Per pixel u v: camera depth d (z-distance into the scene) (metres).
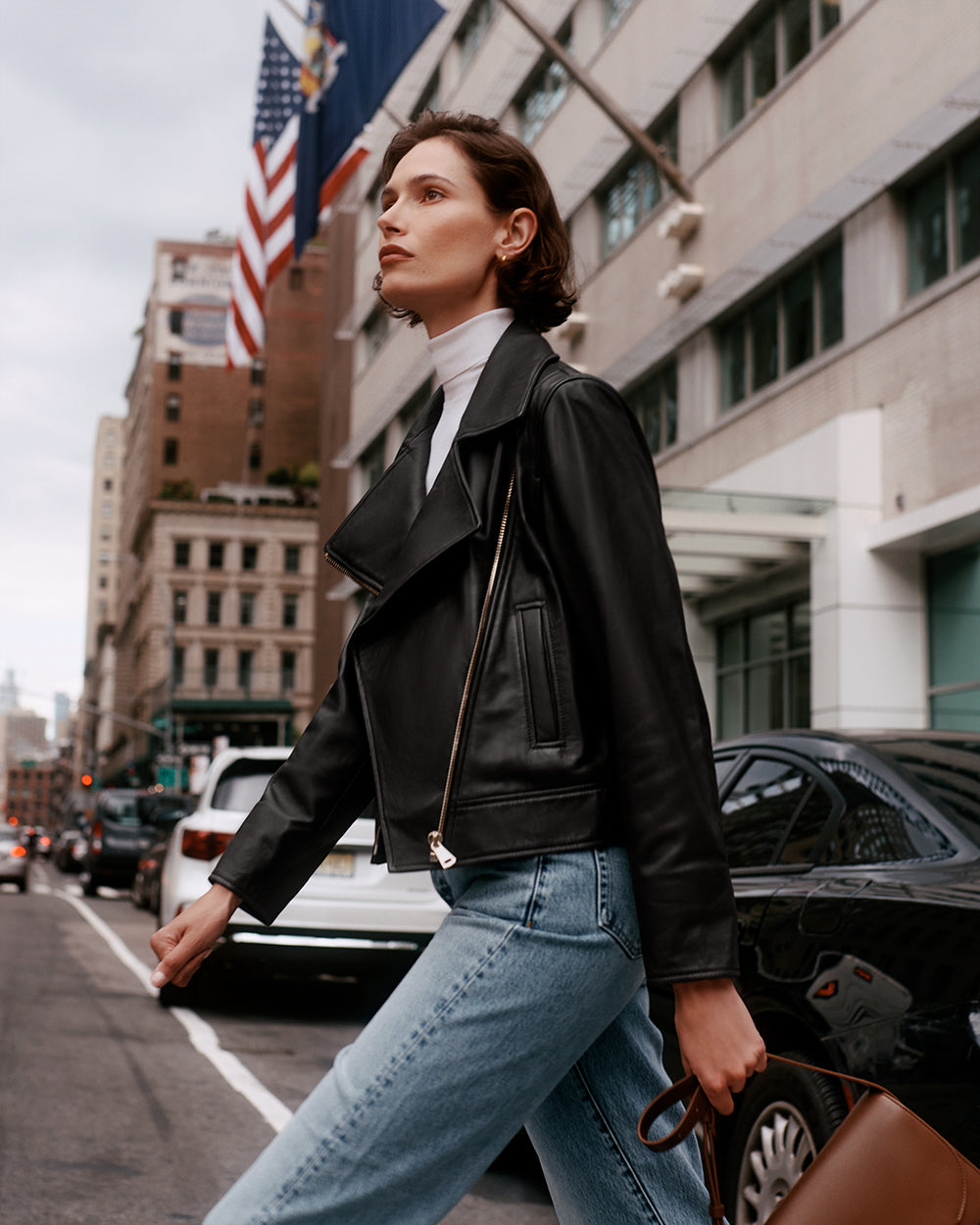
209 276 88.69
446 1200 1.46
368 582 1.69
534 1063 1.47
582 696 1.49
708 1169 1.54
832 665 14.18
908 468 13.74
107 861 25.97
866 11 14.48
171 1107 5.81
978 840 3.27
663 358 19.55
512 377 1.60
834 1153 1.49
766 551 15.14
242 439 87.75
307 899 8.37
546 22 23.39
